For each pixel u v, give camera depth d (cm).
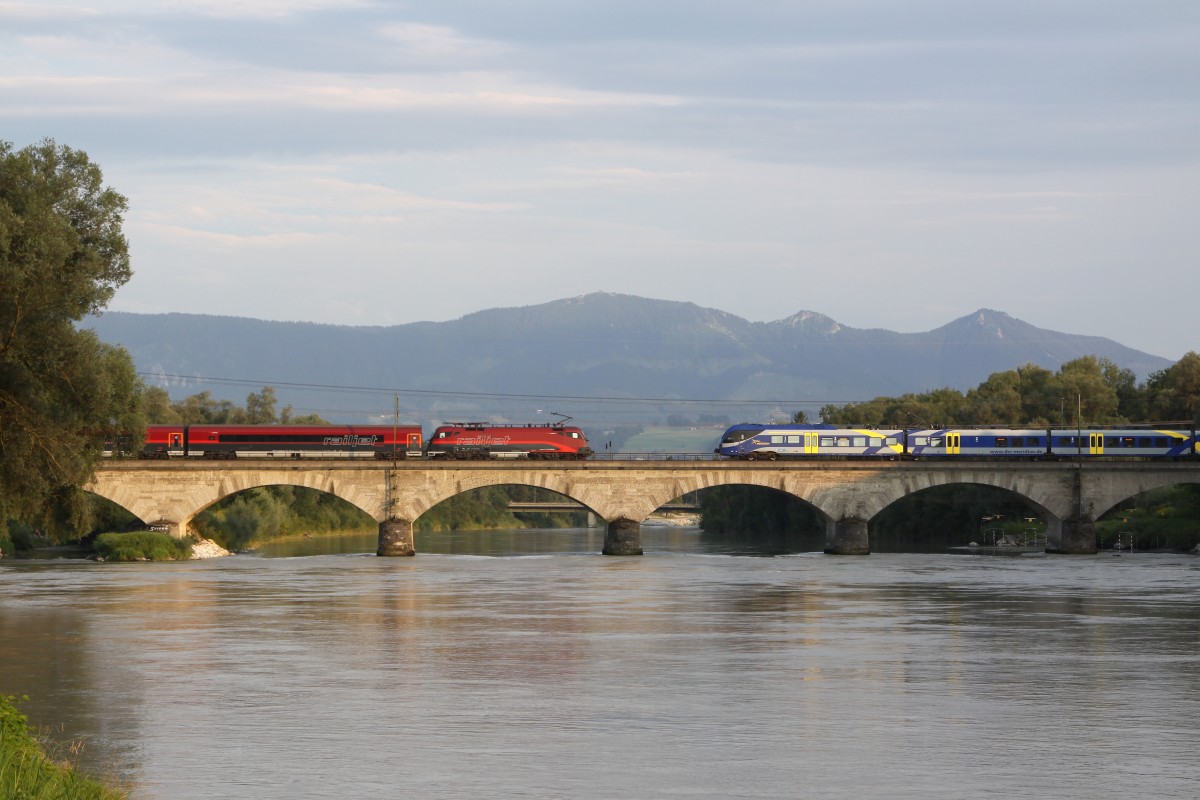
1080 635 7694
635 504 15525
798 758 4500
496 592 10438
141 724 5047
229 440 16025
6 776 3325
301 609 9062
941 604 9506
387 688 5828
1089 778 4253
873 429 17188
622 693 5709
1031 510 19338
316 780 4197
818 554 16338
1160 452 16938
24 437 7319
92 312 8156
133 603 9450
